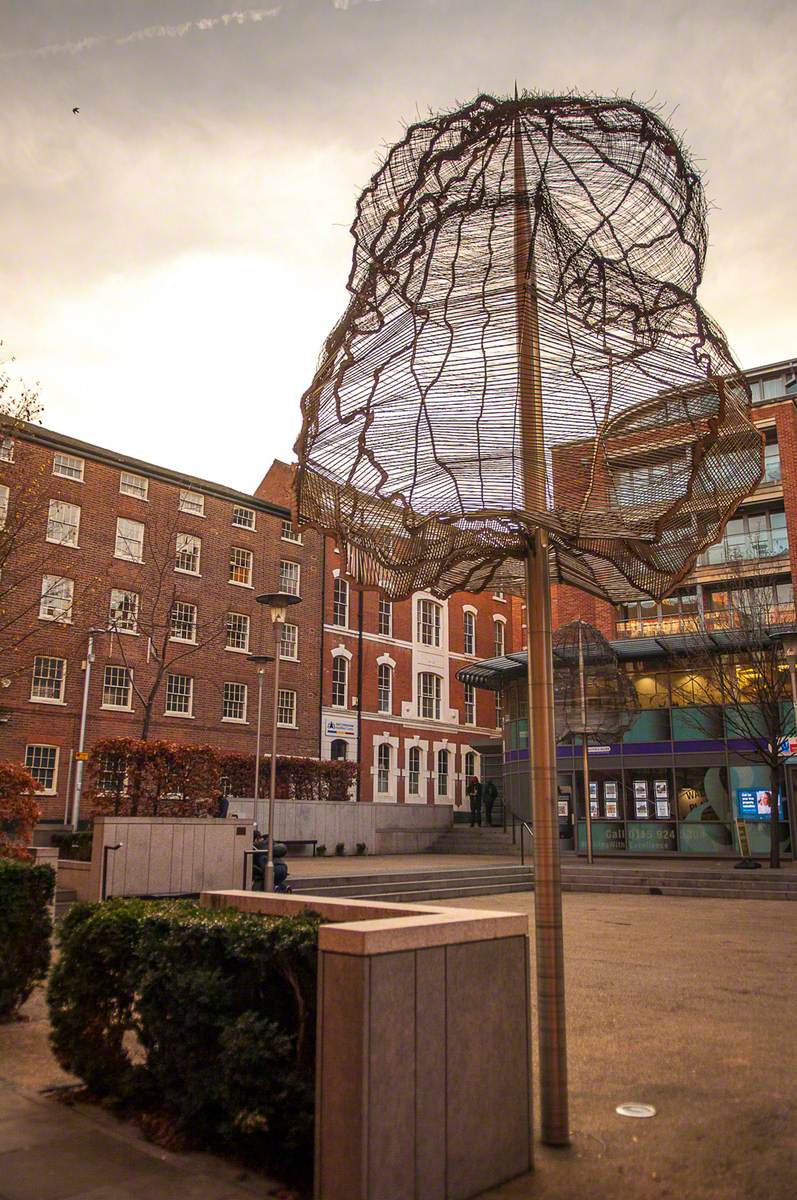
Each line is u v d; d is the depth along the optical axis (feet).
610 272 15.21
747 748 88.53
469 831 103.04
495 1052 13.50
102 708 97.25
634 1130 15.60
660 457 15.93
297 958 13.61
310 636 122.83
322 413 16.89
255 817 68.59
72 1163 13.83
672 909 54.60
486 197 15.02
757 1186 13.17
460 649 149.28
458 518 14.64
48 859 43.57
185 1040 14.93
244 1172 13.58
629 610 106.01
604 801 94.99
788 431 100.17
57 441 97.55
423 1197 11.96
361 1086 11.41
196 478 111.45
